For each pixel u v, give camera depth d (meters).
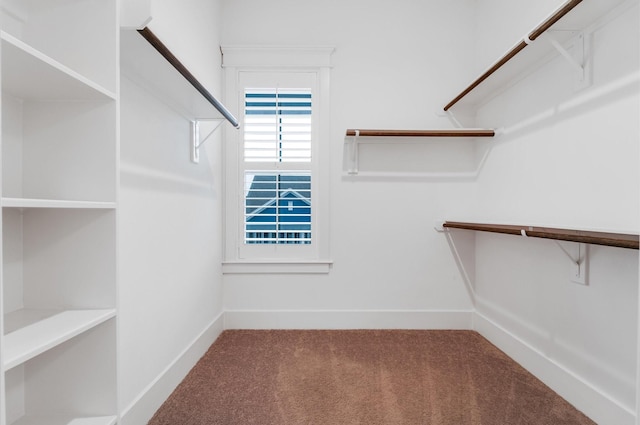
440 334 2.44
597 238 1.12
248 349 2.16
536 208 1.83
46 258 0.96
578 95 1.52
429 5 2.54
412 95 2.54
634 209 1.25
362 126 2.54
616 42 1.32
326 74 2.52
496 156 2.24
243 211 2.53
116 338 0.95
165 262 1.61
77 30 0.94
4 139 0.89
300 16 2.52
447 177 2.54
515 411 1.50
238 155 2.52
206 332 2.14
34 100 0.94
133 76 1.33
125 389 1.29
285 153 2.53
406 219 2.56
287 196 2.55
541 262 1.80
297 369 1.89
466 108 2.53
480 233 2.47
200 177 2.07
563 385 1.61
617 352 1.34
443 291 2.56
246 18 2.51
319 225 2.53
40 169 0.94
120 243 1.26
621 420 1.31
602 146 1.39
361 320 2.55
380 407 1.53
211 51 2.29
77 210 0.95
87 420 0.93
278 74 2.52
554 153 1.68
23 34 0.94
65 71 0.76
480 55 2.46
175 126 1.72
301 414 1.47
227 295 2.54
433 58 2.55
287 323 2.54
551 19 1.36
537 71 1.80
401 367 1.91
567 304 1.60
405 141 2.54
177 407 1.53
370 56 2.54
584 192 1.49
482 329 2.41
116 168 0.95
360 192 2.55
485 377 1.80
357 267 2.56
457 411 1.50
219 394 1.63
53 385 0.95
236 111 2.51
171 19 1.65
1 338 0.60
